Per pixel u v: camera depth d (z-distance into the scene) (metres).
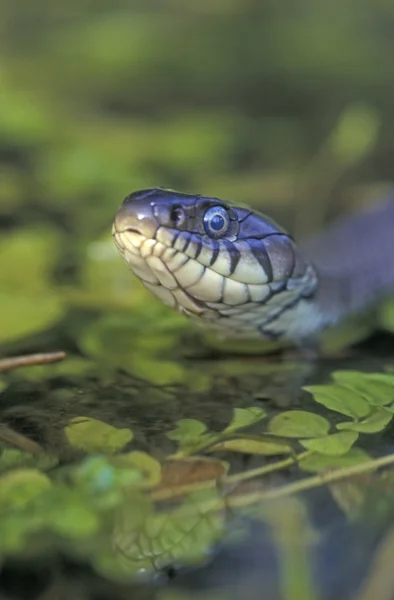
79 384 0.43
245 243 0.44
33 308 0.45
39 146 0.61
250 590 0.39
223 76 0.82
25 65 0.83
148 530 0.39
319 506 0.40
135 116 0.70
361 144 0.58
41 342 0.45
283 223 0.52
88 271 0.47
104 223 0.52
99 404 0.42
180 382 0.43
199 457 0.40
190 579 0.39
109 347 0.44
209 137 0.63
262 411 0.42
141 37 0.90
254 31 0.96
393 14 1.02
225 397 0.42
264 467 0.40
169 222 0.43
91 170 0.54
